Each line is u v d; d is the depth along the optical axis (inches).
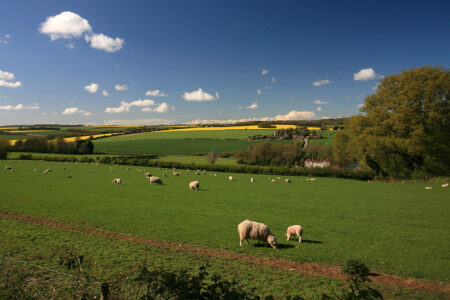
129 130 7219.5
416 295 398.3
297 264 511.8
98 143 5265.8
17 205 909.2
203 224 788.0
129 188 1440.7
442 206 1163.9
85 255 499.5
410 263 527.2
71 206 941.8
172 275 177.9
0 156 3255.4
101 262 470.0
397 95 1996.8
